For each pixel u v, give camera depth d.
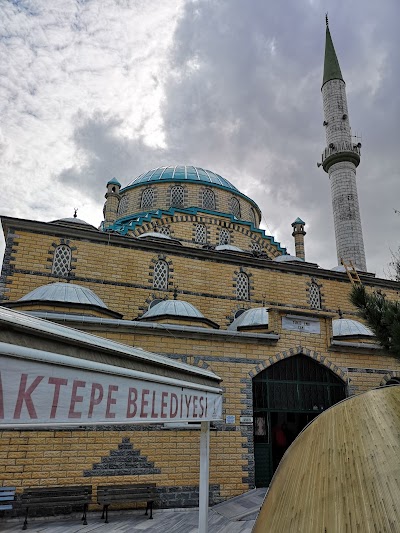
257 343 16.06
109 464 12.79
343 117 39.66
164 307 20.14
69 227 21.50
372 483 1.60
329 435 2.05
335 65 42.34
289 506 1.83
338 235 36.69
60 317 13.80
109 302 21.41
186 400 6.01
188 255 24.02
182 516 12.32
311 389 16.61
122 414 4.20
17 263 20.23
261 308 22.30
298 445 2.25
